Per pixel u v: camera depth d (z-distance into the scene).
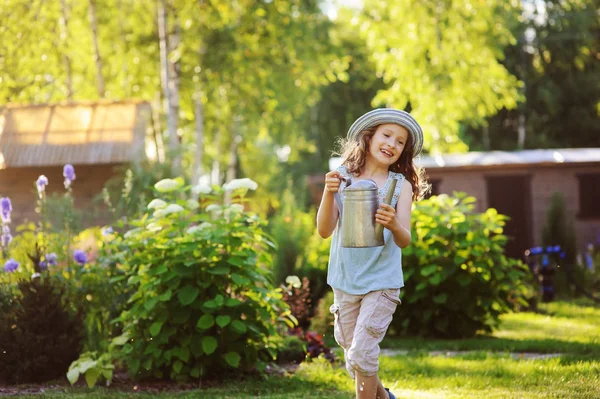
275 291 7.18
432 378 6.65
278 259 12.34
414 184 4.86
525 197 20.09
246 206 27.11
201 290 6.73
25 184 15.66
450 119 19.08
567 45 35.12
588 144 35.75
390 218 4.38
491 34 18.83
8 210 7.82
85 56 22.08
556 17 34.97
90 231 9.08
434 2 18.41
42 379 6.79
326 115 36.34
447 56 18.56
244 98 20.62
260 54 19.64
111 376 6.57
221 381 6.78
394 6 18.61
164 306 6.68
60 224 10.05
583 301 15.49
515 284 10.36
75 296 7.51
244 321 6.76
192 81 20.02
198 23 19.20
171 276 6.54
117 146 15.38
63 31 20.50
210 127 23.27
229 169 24.98
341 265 4.62
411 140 4.73
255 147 29.83
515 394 5.71
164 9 18.98
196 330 6.73
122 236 7.64
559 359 7.32
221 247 6.83
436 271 10.16
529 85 35.25
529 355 8.29
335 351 8.27
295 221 13.25
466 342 9.31
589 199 19.98
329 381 6.70
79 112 16.47
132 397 6.00
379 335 4.52
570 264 17.62
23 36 20.12
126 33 22.06
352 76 36.16
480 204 19.89
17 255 8.16
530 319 12.34
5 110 16.62
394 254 4.59
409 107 31.55
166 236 6.96
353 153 4.77
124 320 6.93
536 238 20.02
